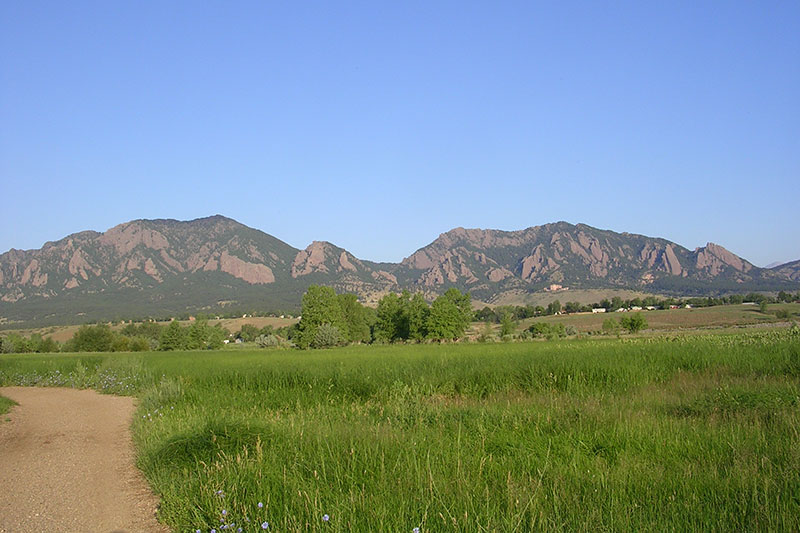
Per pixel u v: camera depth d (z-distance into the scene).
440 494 6.71
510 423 11.12
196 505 7.11
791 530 5.75
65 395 25.20
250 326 161.38
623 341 40.91
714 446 8.66
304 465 8.21
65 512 7.47
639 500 6.60
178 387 20.38
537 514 6.16
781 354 20.81
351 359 33.19
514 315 169.38
